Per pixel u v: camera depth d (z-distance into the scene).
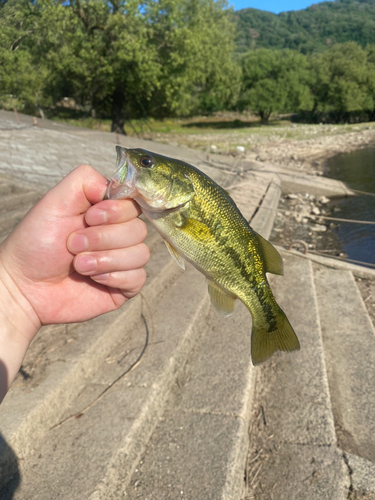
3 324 0.20
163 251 0.87
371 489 0.40
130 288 0.22
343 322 0.76
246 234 0.27
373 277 1.00
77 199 0.21
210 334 0.64
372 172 2.89
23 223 0.21
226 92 6.25
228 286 0.27
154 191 0.23
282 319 0.29
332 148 4.39
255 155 3.57
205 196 0.25
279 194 2.11
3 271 0.21
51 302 0.21
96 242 0.20
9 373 0.19
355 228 1.60
